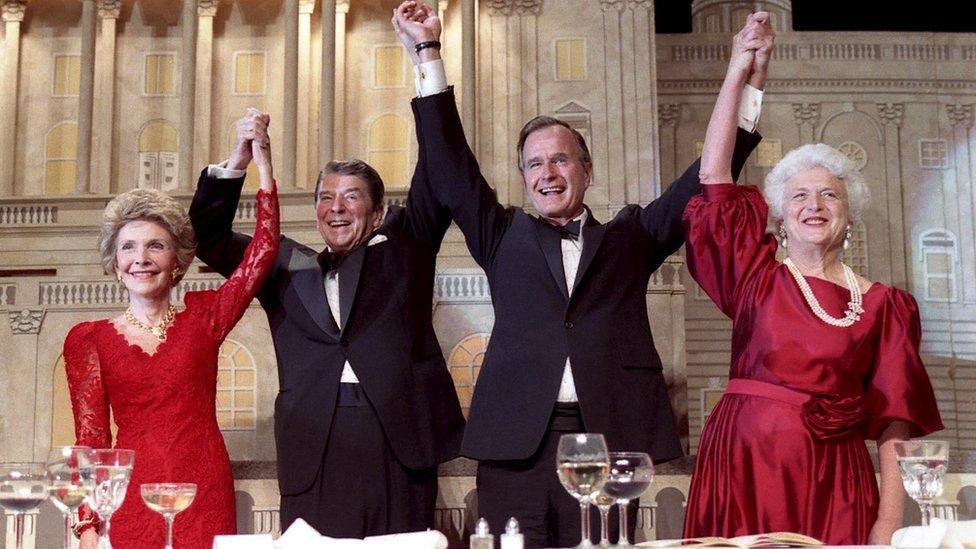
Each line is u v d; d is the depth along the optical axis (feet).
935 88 42.01
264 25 44.65
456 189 10.89
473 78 42.50
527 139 11.07
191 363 10.51
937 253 41.04
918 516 11.95
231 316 10.95
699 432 36.94
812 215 9.65
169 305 10.97
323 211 11.89
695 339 37.52
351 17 44.73
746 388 9.53
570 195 10.78
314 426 10.95
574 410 10.03
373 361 11.07
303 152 44.21
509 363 10.21
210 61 43.98
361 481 10.79
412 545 7.13
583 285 10.39
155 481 10.11
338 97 44.01
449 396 11.44
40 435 28.60
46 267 38.22
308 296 11.54
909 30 42.27
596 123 42.09
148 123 43.60
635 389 10.11
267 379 25.98
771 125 41.93
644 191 41.27
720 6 42.70
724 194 10.12
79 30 44.21
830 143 41.73
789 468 9.11
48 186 43.24
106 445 10.22
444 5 44.57
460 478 12.62
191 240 10.98
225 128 43.98
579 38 42.98
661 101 42.32
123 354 10.36
